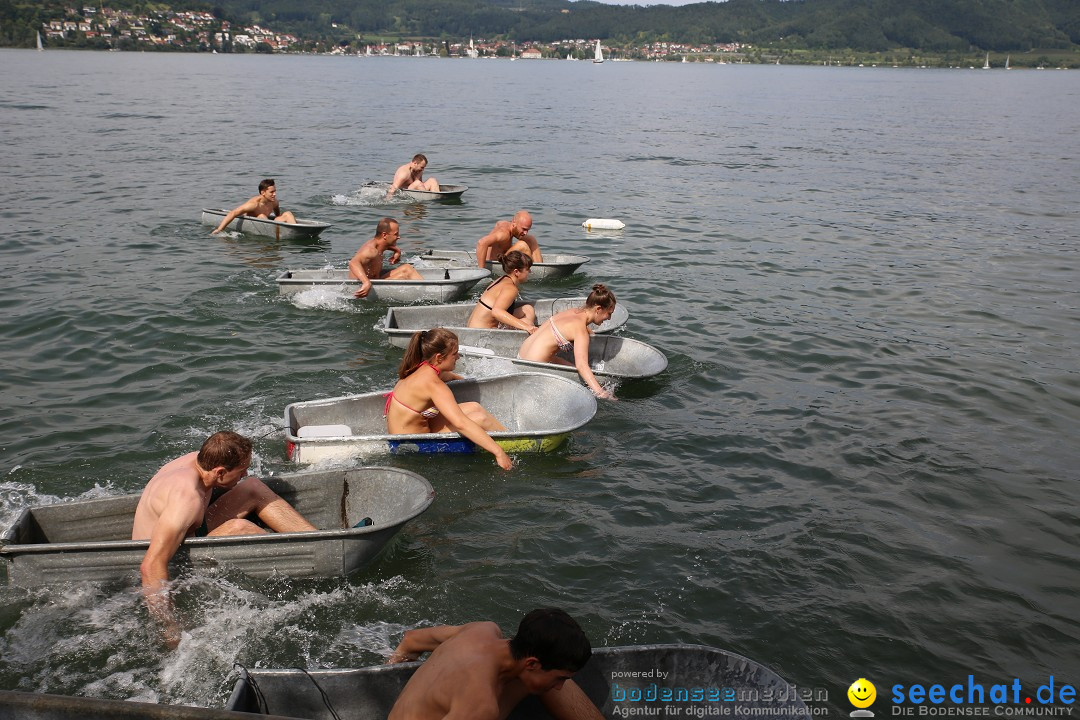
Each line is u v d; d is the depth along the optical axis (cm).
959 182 2578
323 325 1064
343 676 421
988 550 638
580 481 707
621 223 1738
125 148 2697
